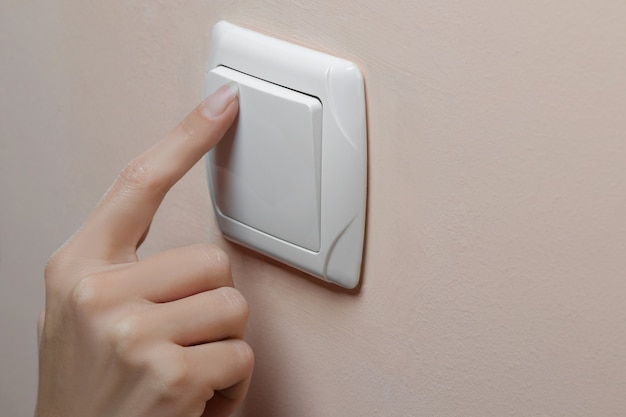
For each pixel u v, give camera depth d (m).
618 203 0.39
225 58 0.53
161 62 0.60
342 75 0.47
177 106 0.60
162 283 0.52
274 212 0.52
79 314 0.50
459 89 0.44
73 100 0.69
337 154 0.48
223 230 0.57
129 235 0.54
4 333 0.87
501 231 0.44
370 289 0.51
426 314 0.49
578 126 0.40
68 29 0.67
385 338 0.52
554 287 0.43
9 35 0.73
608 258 0.40
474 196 0.45
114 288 0.50
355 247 0.50
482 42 0.42
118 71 0.64
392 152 0.48
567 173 0.41
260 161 0.52
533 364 0.45
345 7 0.47
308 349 0.56
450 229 0.46
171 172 0.52
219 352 0.52
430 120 0.45
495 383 0.47
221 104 0.51
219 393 0.56
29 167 0.76
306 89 0.49
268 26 0.52
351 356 0.54
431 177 0.46
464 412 0.49
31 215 0.78
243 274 0.59
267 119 0.51
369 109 0.48
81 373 0.52
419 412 0.51
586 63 0.39
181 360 0.50
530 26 0.40
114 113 0.65
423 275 0.48
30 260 0.80
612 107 0.39
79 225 0.72
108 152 0.67
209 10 0.55
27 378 0.86
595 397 0.43
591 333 0.42
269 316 0.58
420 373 0.50
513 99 0.42
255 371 0.61
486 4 0.42
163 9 0.58
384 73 0.47
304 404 0.58
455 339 0.48
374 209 0.49
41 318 0.59
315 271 0.52
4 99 0.76
